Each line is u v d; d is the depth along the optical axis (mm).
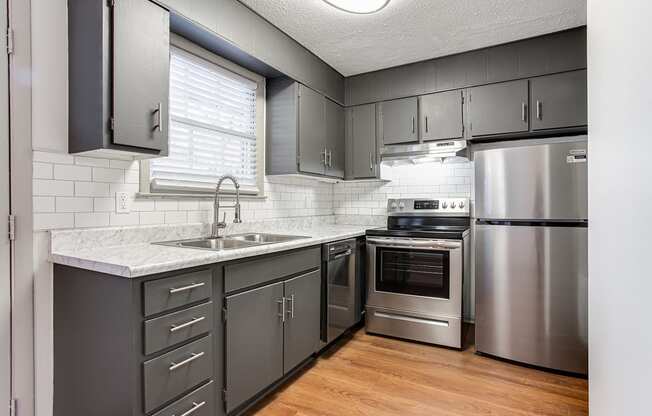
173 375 1404
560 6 2287
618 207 778
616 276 798
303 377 2223
